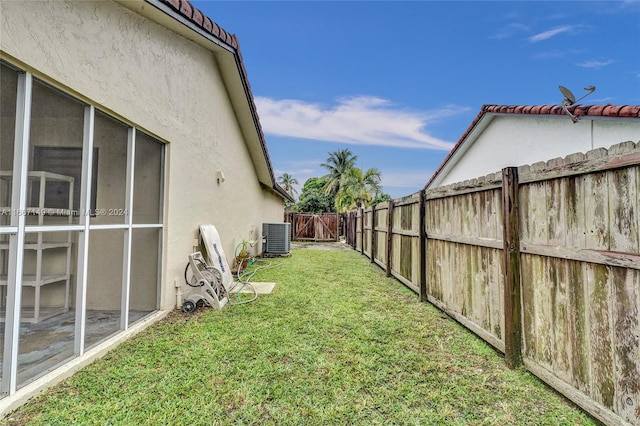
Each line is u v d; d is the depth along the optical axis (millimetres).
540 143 6375
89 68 2920
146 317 4020
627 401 1942
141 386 2566
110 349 3193
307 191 34219
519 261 2938
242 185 8438
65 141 3051
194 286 4660
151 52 3959
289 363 2969
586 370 2240
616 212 2016
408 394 2506
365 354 3174
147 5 3537
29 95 2400
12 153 2514
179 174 4684
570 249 2352
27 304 3590
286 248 10953
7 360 2309
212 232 5676
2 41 2148
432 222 5004
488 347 3357
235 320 4121
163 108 4227
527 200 2848
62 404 2326
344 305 4867
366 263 9461
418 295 5449
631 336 1926
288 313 4430
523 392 2537
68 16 2691
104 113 3283
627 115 4320
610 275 2064
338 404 2371
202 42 5195
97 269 4066
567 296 2404
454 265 4223
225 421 2174
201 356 3086
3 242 2660
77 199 3129
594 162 2148
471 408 2338
